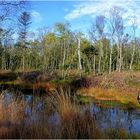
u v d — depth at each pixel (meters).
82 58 50.03
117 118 7.84
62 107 6.00
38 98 10.59
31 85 26.48
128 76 28.34
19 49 56.66
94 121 5.76
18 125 5.56
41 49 54.19
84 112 5.93
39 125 5.52
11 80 31.77
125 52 57.19
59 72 41.72
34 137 5.20
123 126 6.29
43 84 26.83
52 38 54.72
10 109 6.38
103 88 22.75
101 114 8.38
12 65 56.34
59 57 55.25
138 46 56.28
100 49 51.00
